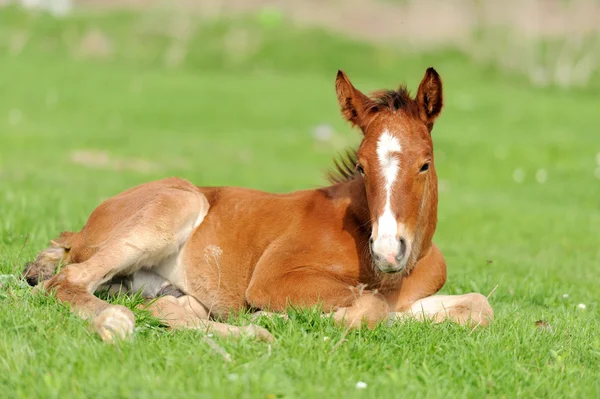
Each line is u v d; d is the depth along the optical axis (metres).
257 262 8.81
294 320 7.73
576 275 12.95
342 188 8.99
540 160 29.64
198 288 9.11
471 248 15.62
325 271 8.51
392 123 8.01
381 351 7.12
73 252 9.30
